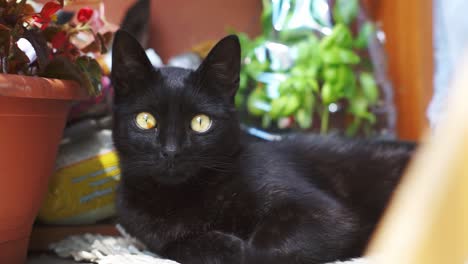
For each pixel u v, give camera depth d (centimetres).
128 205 62
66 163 69
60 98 55
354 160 67
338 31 88
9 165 53
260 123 90
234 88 61
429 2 88
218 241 57
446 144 27
